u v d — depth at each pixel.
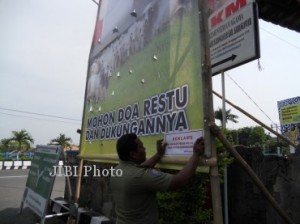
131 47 4.00
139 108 3.50
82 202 6.66
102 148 4.52
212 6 4.73
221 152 3.40
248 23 3.92
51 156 5.14
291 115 11.48
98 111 4.91
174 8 2.99
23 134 43.28
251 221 3.41
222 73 4.31
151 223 2.35
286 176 3.10
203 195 3.48
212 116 2.28
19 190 10.92
